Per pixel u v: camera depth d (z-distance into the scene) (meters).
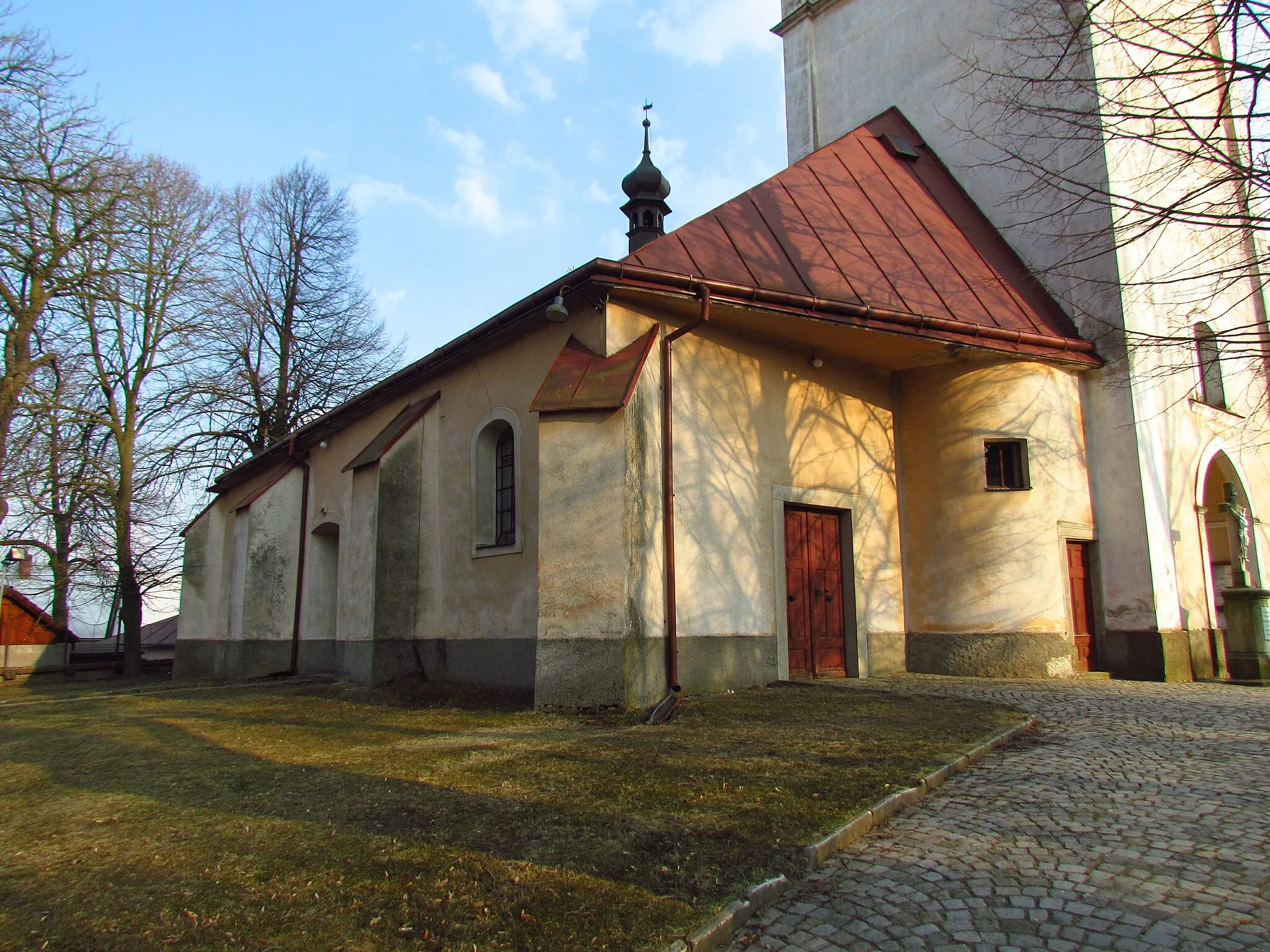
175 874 4.25
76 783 6.34
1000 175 14.33
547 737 7.17
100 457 22.28
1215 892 3.77
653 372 9.41
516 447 10.86
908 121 16.50
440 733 7.73
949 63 15.73
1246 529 15.08
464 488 11.78
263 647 16.62
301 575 17.08
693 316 10.06
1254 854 4.18
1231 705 8.55
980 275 12.69
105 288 18.95
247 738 8.00
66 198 17.78
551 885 3.94
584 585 8.41
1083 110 7.91
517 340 11.04
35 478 19.58
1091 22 7.49
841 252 11.55
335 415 15.43
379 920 3.66
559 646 8.41
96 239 18.22
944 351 11.65
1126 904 3.68
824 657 11.21
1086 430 12.48
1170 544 12.36
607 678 8.20
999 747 6.61
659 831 4.57
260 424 25.44
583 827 4.65
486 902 3.78
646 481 8.94
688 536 9.63
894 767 5.77
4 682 21.55
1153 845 4.35
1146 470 12.11
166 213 22.55
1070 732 7.14
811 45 19.03
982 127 14.77
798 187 12.54
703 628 9.64
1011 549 11.65
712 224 10.60
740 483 10.36
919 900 3.82
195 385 23.30
